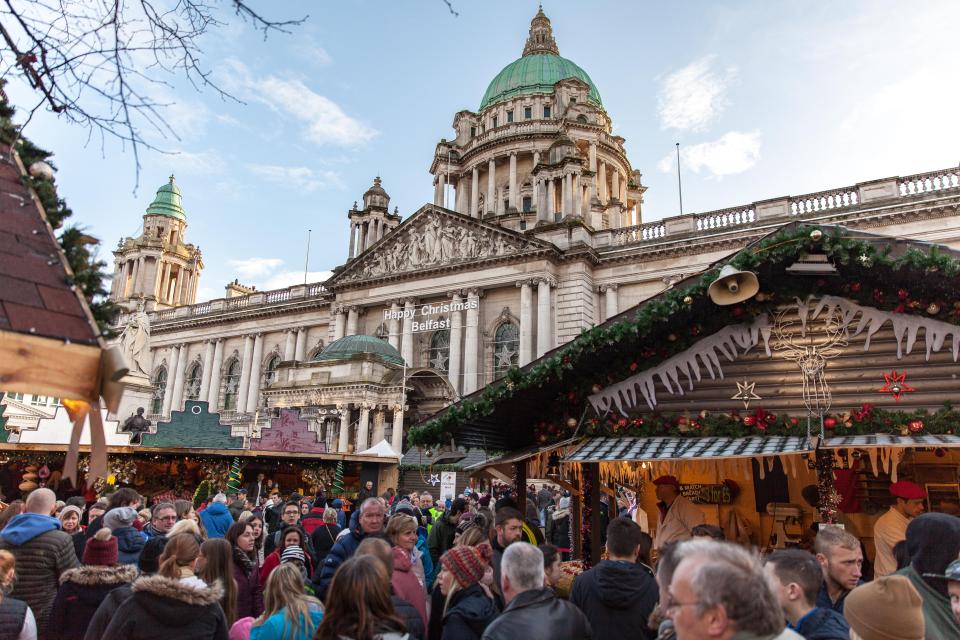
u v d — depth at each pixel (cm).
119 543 883
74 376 336
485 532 954
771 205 4331
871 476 1088
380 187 6325
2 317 319
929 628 464
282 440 2920
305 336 6366
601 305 4828
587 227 4919
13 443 2302
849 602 407
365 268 5600
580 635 507
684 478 1277
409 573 716
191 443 2809
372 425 4128
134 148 528
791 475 1166
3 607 571
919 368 849
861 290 892
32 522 768
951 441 756
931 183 3834
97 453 335
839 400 878
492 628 500
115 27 526
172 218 8244
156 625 514
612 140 7094
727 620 286
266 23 568
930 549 501
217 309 7062
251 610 809
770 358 932
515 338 4831
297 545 901
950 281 809
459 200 7444
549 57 7931
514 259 4847
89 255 401
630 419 981
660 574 420
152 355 7388
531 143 6981
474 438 1102
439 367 5062
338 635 454
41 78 508
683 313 948
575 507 1203
